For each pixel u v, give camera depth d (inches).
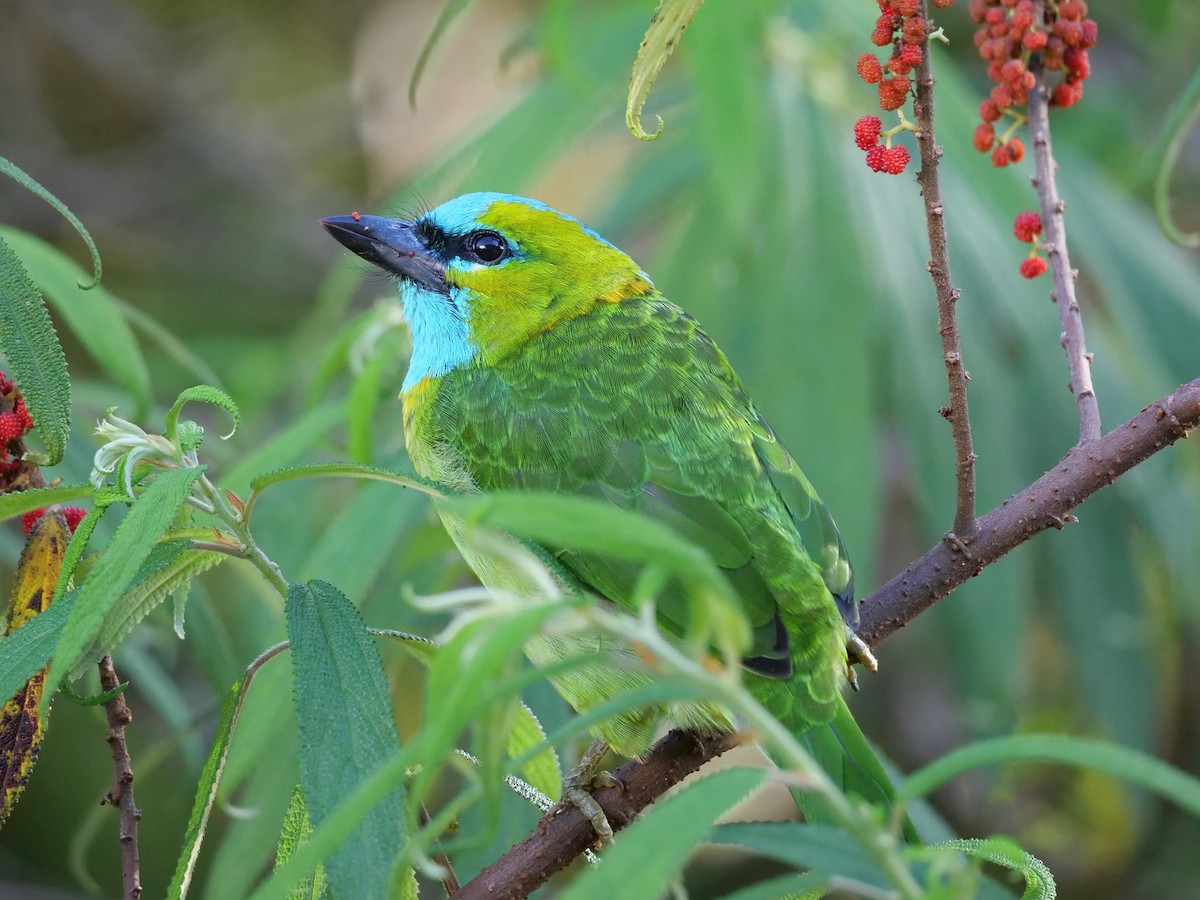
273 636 306.5
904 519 546.9
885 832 153.8
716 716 279.3
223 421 507.2
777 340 454.6
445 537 370.0
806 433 443.5
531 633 150.3
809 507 329.1
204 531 227.0
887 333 465.4
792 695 290.5
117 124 715.4
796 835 206.5
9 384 253.9
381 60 764.6
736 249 467.2
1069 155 530.9
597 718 154.1
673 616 302.7
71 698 225.0
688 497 322.0
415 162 749.3
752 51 408.8
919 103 243.6
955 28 625.3
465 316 369.1
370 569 317.1
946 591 295.4
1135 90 616.1
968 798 536.1
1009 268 488.1
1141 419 283.3
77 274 343.0
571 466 334.6
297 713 202.7
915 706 543.5
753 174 406.9
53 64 709.3
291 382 505.0
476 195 380.8
